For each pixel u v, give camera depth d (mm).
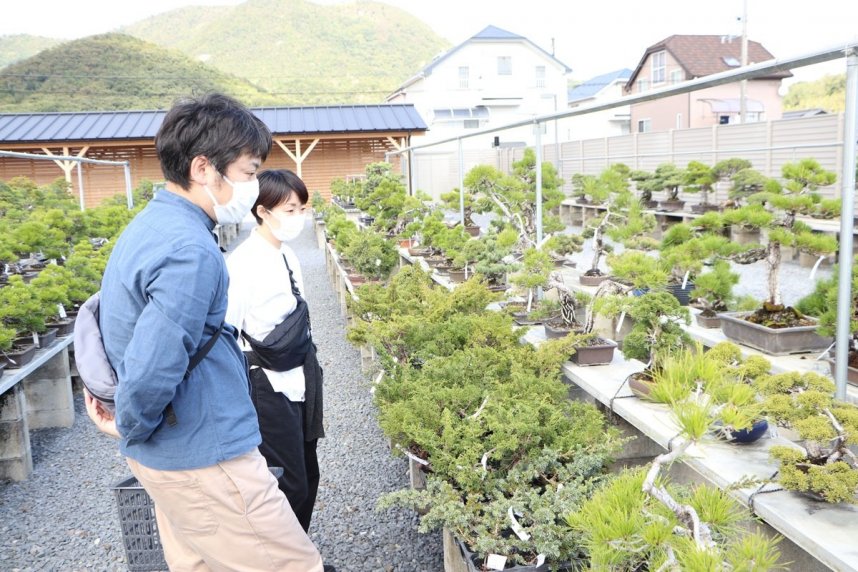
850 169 2322
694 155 13898
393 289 4742
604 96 37250
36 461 4203
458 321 3746
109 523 3365
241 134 1679
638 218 5328
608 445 2480
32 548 3141
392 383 3240
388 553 2961
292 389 2566
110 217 9281
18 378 3814
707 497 1533
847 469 1883
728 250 3926
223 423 1691
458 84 34156
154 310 1501
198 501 1698
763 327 3455
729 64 27219
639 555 1627
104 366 1655
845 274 2365
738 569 1366
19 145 18594
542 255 4078
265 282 2475
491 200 6746
